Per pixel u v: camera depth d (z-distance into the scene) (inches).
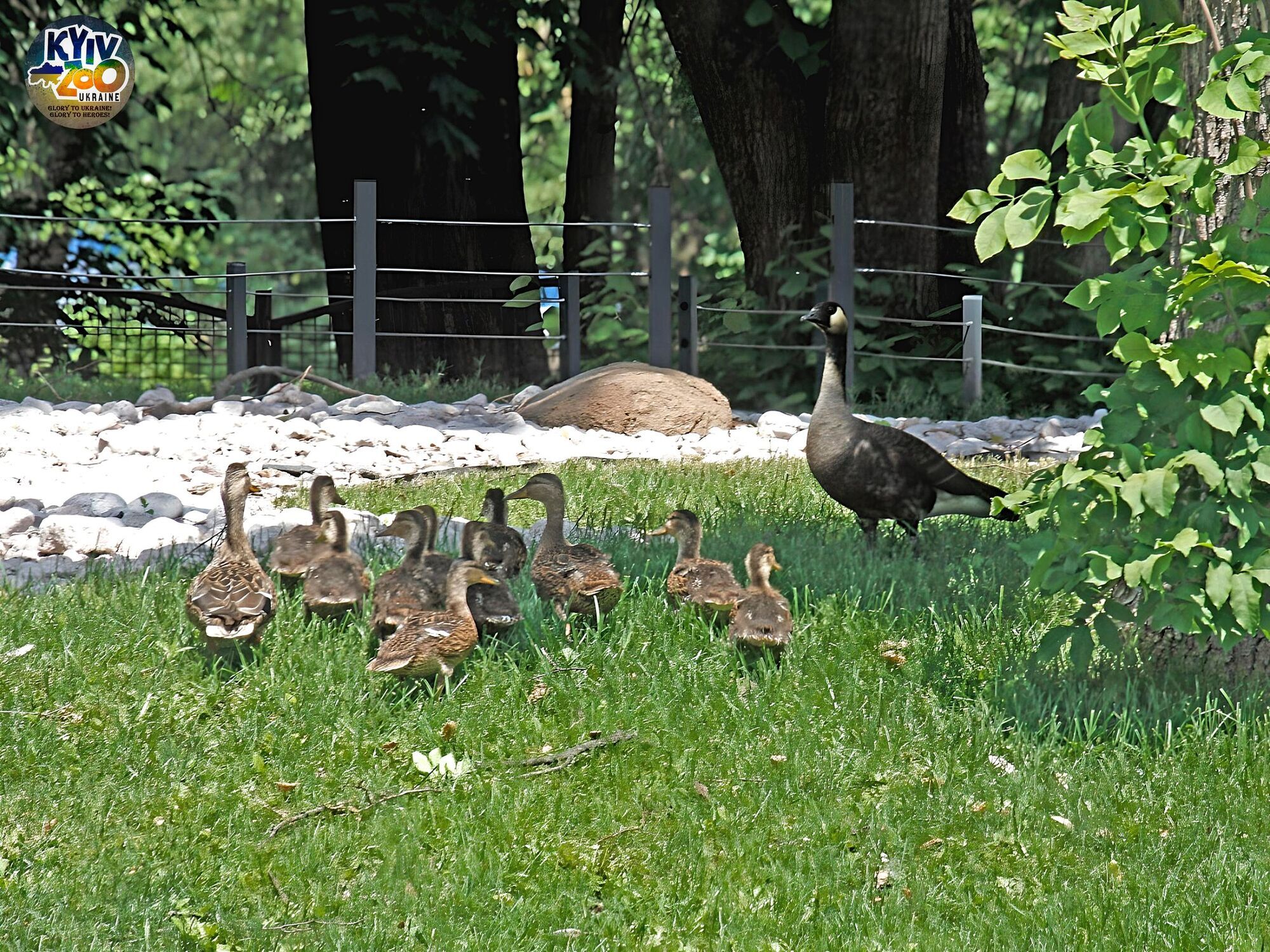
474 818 136.7
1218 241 146.5
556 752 150.5
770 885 128.2
